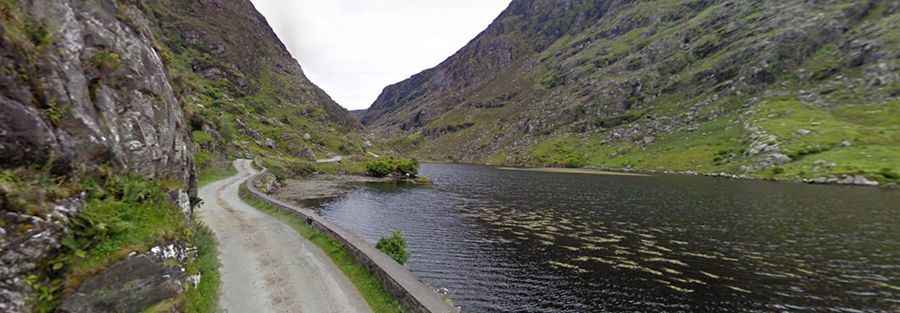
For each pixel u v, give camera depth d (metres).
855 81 159.12
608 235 43.06
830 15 195.25
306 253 22.50
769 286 28.14
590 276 30.09
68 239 8.79
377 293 17.08
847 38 182.00
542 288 27.73
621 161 176.38
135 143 13.27
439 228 46.53
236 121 138.38
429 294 15.25
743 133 151.12
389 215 54.50
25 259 7.82
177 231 12.84
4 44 8.86
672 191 84.19
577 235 43.16
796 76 182.00
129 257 9.73
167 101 17.19
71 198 9.41
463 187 94.38
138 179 12.66
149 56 16.52
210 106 146.00
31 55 9.59
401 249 26.52
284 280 17.77
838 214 55.03
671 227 47.31
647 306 24.91
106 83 12.75
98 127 11.34
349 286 17.73
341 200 67.31
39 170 8.98
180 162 18.05
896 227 46.72
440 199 71.88
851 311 24.27
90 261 9.02
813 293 26.95
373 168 117.00
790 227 46.97
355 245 21.75
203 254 18.75
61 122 9.94
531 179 119.06
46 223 8.43
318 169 119.75
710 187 91.00
